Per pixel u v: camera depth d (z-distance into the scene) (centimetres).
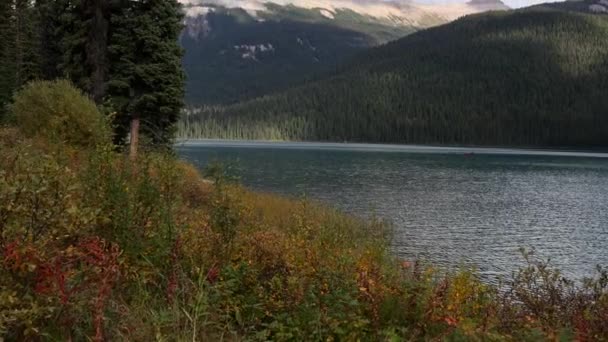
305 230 1002
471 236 2541
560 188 5169
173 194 680
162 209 601
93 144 1641
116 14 2509
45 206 398
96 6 2430
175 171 711
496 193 4569
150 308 466
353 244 1123
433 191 4500
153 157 714
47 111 1662
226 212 684
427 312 561
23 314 351
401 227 2669
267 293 583
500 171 7406
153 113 2538
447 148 17188
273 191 3975
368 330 535
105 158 591
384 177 5703
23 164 422
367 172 6328
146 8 2525
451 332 513
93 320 402
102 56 2450
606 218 3278
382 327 539
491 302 651
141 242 542
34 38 3450
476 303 623
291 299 558
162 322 438
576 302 657
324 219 1919
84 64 2539
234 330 513
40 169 407
